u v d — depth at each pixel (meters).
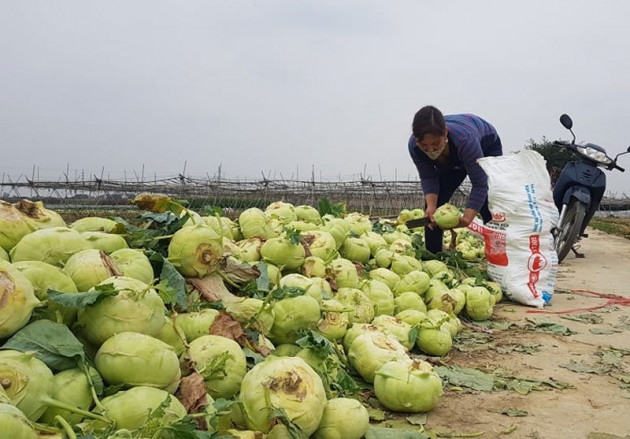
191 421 2.03
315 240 4.95
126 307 2.29
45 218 3.07
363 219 7.45
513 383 3.57
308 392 2.40
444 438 2.81
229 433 2.26
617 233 15.84
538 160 6.21
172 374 2.21
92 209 16.66
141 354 2.13
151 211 3.76
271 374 2.42
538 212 6.12
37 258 2.67
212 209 4.65
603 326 5.14
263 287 3.63
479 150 6.19
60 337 2.12
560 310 5.87
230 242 4.14
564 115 8.64
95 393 2.03
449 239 9.09
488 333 4.95
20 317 2.10
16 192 16.25
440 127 5.60
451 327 4.65
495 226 6.31
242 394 2.43
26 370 1.88
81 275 2.51
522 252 6.13
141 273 2.87
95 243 3.04
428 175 6.98
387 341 3.59
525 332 4.97
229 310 3.18
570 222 8.52
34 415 1.87
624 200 30.45
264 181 18.00
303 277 3.87
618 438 2.78
